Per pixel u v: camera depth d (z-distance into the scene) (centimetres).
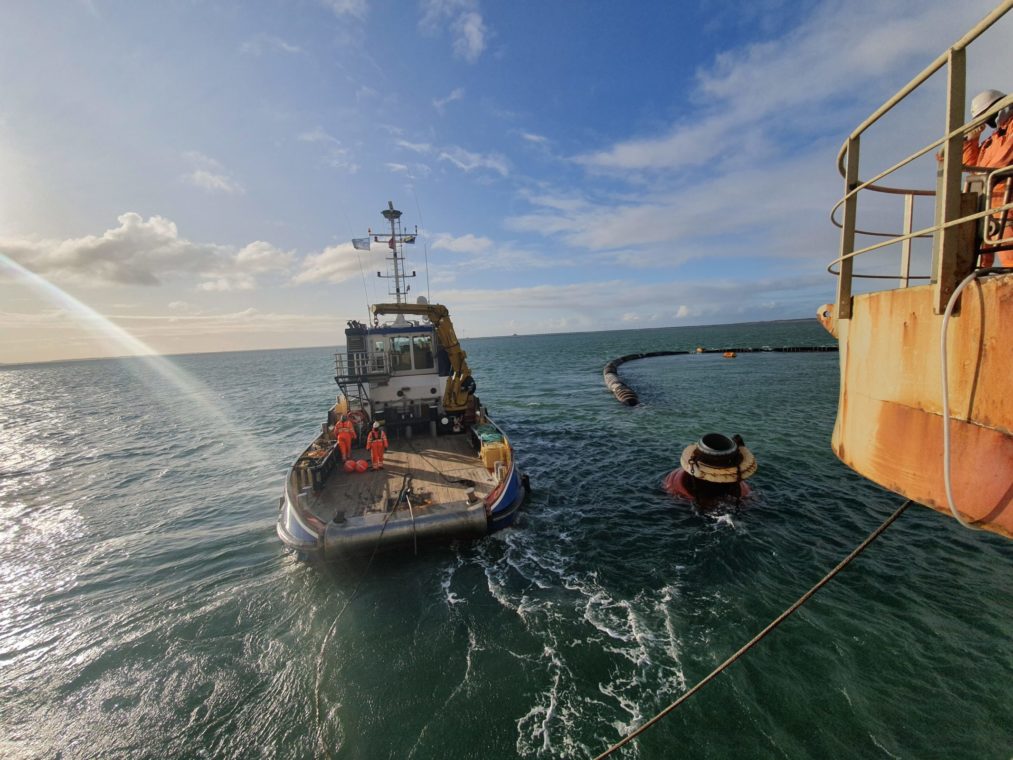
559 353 9569
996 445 246
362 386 1592
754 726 621
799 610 839
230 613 900
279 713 673
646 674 704
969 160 386
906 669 702
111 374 14288
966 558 977
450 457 1375
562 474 1614
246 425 3066
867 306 358
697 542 1091
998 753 577
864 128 349
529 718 640
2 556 1221
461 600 888
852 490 1364
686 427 2233
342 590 932
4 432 3275
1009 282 232
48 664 796
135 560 1160
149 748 631
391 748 610
